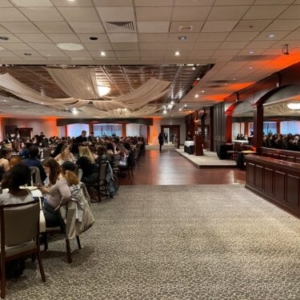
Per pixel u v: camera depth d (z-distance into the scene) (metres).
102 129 29.28
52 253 3.67
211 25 4.72
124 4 3.92
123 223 4.79
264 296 2.69
